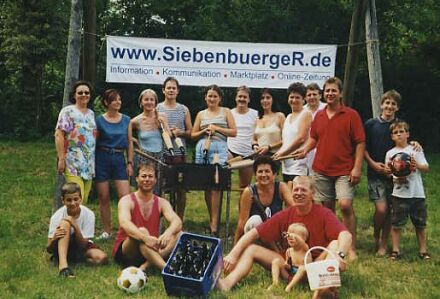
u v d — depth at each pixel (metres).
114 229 7.46
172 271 4.98
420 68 18.78
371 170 6.47
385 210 6.39
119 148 6.80
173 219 5.63
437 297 5.14
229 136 7.12
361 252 6.59
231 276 5.24
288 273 5.34
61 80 19.19
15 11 17.30
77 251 5.84
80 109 6.54
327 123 6.31
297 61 8.06
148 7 19.80
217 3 18.81
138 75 8.11
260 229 5.41
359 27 8.01
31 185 10.38
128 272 5.12
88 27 7.94
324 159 6.31
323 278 4.73
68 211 5.76
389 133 6.39
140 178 5.64
